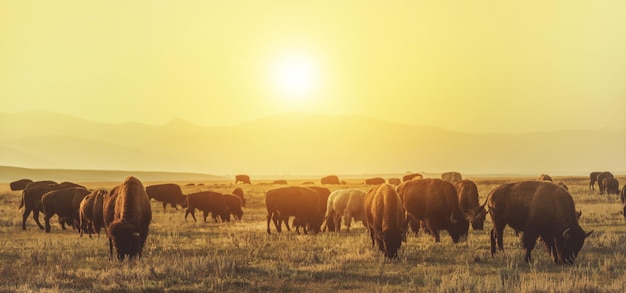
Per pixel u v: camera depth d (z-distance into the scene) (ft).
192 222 126.72
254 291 49.62
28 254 69.67
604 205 147.84
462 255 66.59
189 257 64.03
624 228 95.50
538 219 61.21
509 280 50.83
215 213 131.85
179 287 50.57
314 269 58.03
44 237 94.32
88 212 90.07
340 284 51.96
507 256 63.87
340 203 100.73
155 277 54.13
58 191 106.22
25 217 111.34
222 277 54.24
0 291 49.24
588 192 229.66
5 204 184.03
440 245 75.72
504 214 64.18
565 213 60.29
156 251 73.10
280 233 100.17
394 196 65.00
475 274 56.08
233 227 114.01
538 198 61.46
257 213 162.20
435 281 52.26
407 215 82.07
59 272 56.95
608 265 58.13
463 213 78.33
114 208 64.28
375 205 66.69
